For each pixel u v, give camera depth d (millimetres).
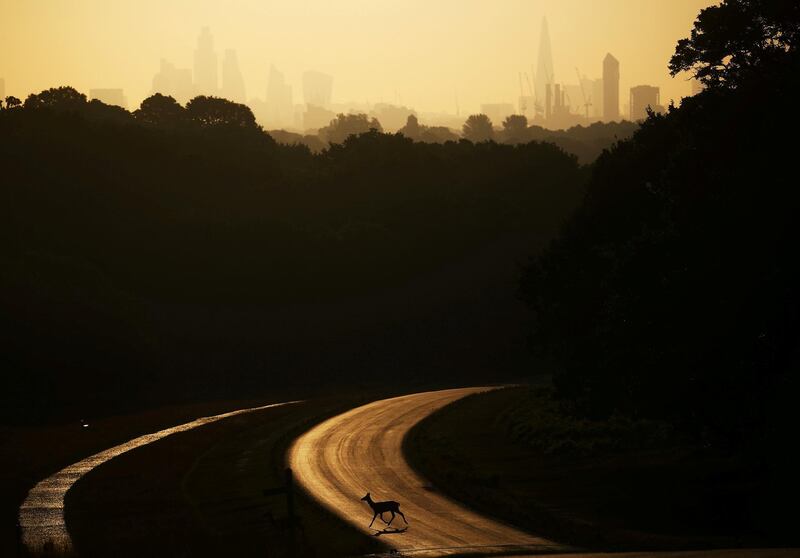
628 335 140875
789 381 112500
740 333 119312
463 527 125562
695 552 71188
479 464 186000
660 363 131125
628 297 140625
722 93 136500
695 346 124625
